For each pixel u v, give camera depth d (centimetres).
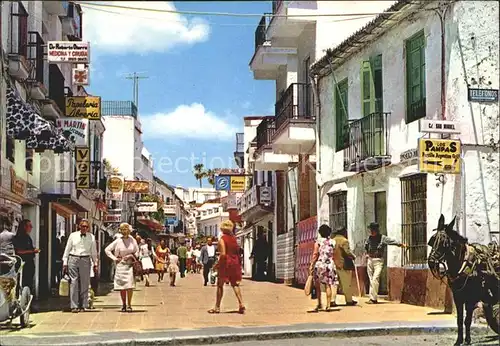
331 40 2342
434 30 1597
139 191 4084
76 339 1135
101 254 3247
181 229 7750
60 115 2117
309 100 2536
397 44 1784
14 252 1334
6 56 1570
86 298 1617
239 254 1593
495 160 1487
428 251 1608
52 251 2356
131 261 1623
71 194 2297
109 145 4875
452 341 1180
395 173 1780
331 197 2261
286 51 2786
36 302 1911
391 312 1523
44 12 2058
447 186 1533
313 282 1653
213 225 8162
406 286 1702
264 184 3659
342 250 1702
